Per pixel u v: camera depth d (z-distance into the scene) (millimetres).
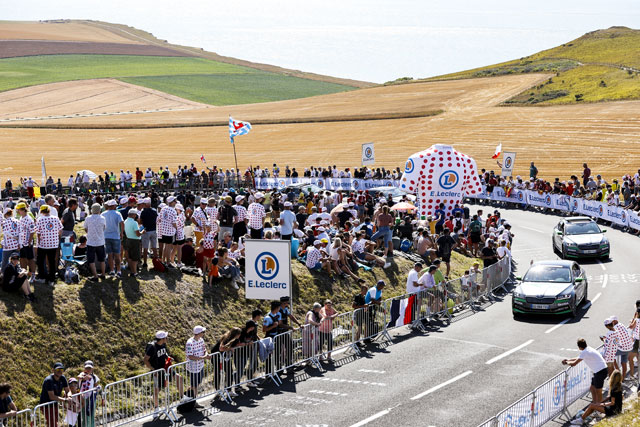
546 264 23516
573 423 14477
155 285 20016
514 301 22250
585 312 22719
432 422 14383
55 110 127750
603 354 15680
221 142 90625
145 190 50219
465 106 102062
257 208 23938
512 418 12750
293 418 14828
